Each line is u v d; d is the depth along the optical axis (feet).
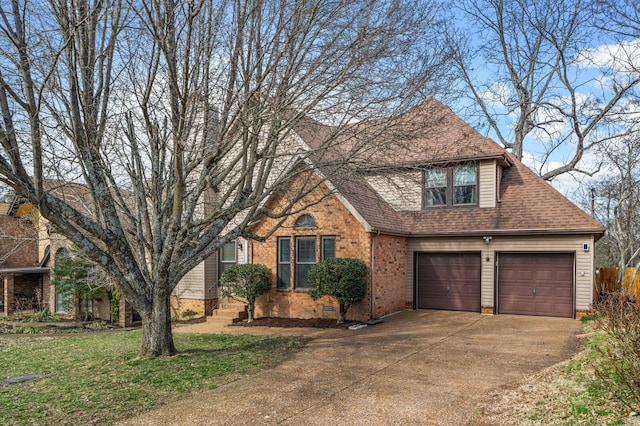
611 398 20.80
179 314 65.57
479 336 41.01
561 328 44.55
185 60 27.37
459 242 57.57
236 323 53.21
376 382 27.14
